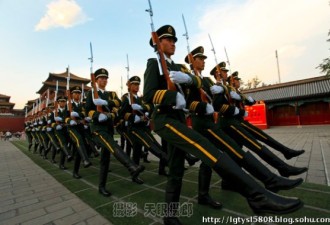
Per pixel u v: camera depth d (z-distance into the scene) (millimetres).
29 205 3158
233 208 2652
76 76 42250
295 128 18797
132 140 4934
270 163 2938
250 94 25938
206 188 2799
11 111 55531
